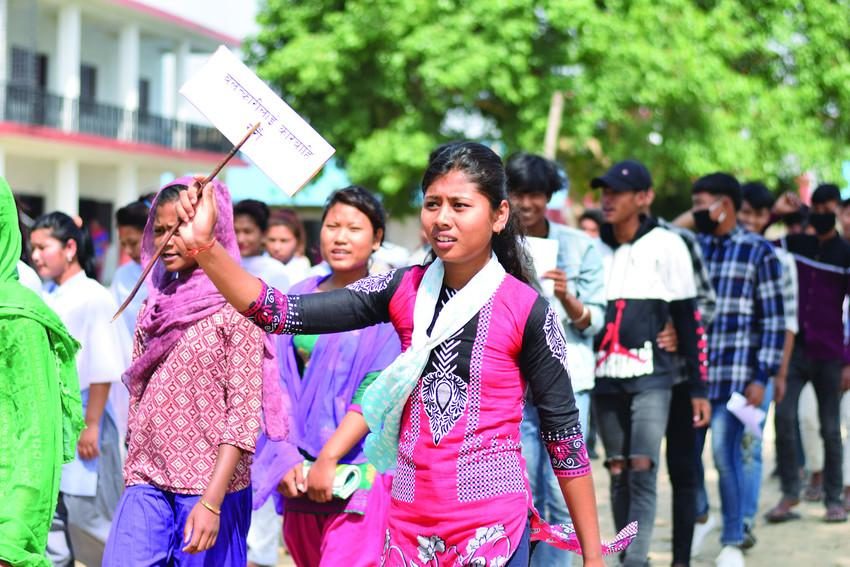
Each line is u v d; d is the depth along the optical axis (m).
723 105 27.00
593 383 6.49
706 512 8.16
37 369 3.68
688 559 7.17
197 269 4.81
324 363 5.39
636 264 6.90
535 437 6.39
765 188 9.10
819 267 9.62
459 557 3.70
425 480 3.74
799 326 9.53
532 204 6.36
